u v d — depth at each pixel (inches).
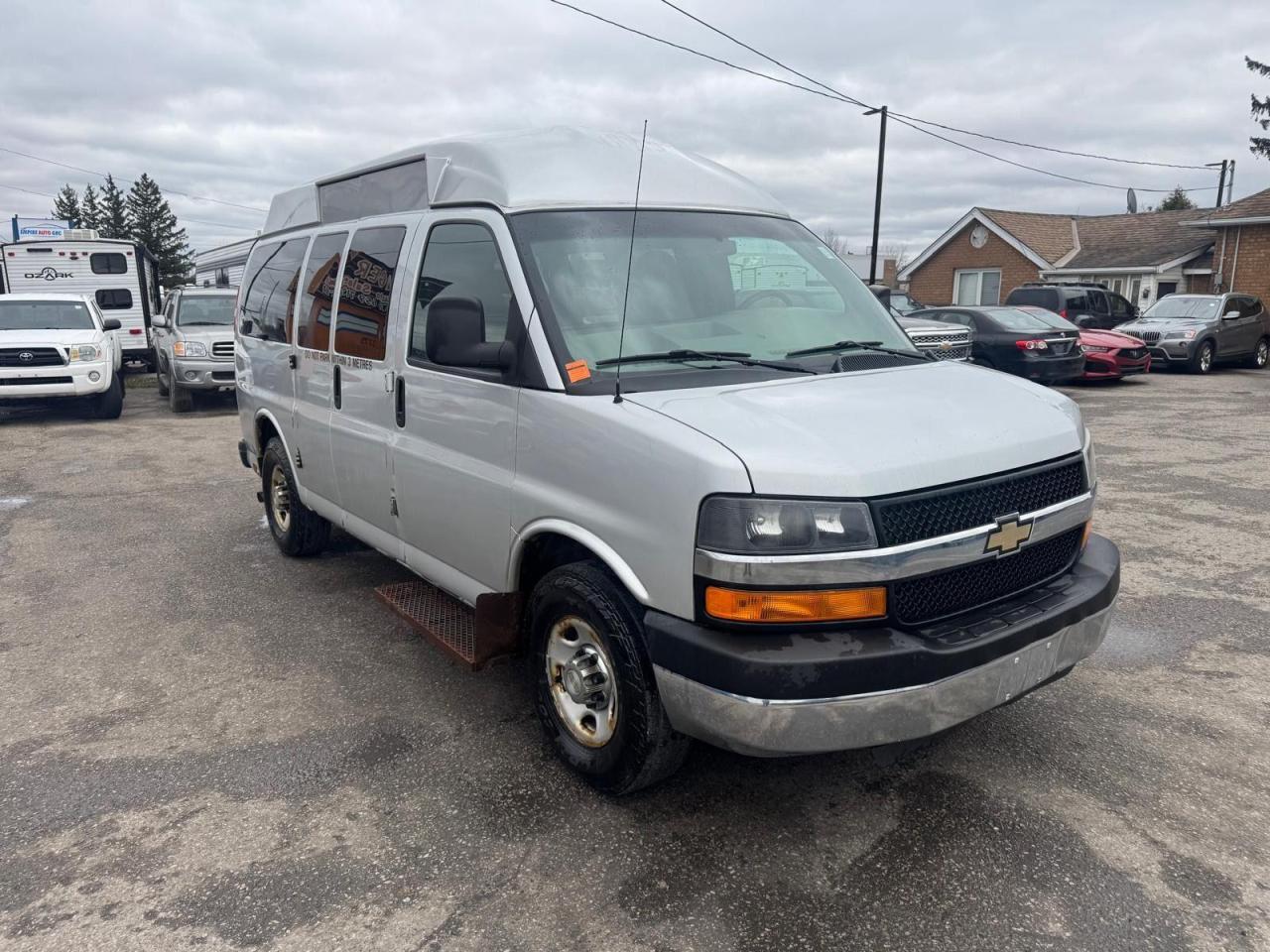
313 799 133.2
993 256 1286.9
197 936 105.7
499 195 143.4
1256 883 112.8
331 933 106.0
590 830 124.8
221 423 517.0
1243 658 177.6
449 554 157.4
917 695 107.1
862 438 111.9
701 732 111.0
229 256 1039.0
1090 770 138.8
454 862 118.6
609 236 144.5
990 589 119.8
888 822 126.0
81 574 239.9
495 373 139.3
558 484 128.1
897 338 162.9
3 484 355.6
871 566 105.7
